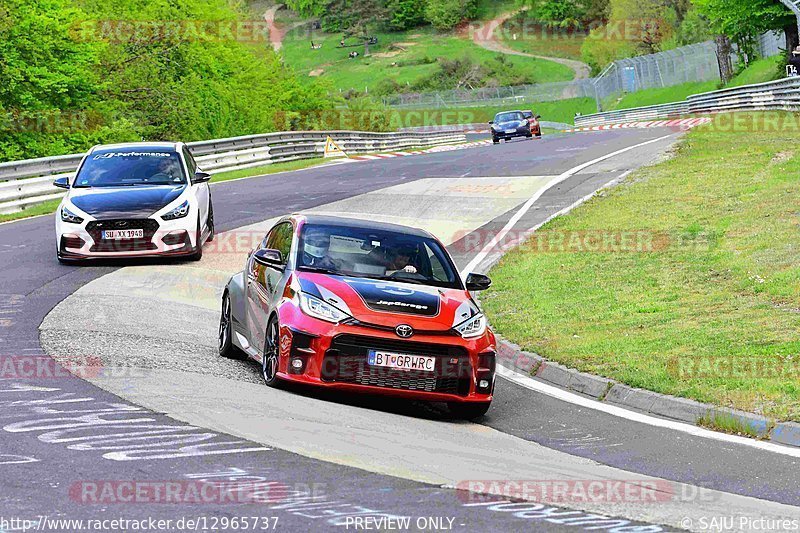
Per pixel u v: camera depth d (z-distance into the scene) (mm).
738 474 23641
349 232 33594
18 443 21953
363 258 32281
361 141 173875
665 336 38906
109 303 43812
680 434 27859
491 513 18750
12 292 45625
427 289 31188
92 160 59062
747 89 162000
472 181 95375
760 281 46625
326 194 90812
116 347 34406
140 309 43000
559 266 55156
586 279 51375
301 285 30188
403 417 28562
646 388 32125
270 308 30953
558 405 31922
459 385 29359
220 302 46781
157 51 175625
